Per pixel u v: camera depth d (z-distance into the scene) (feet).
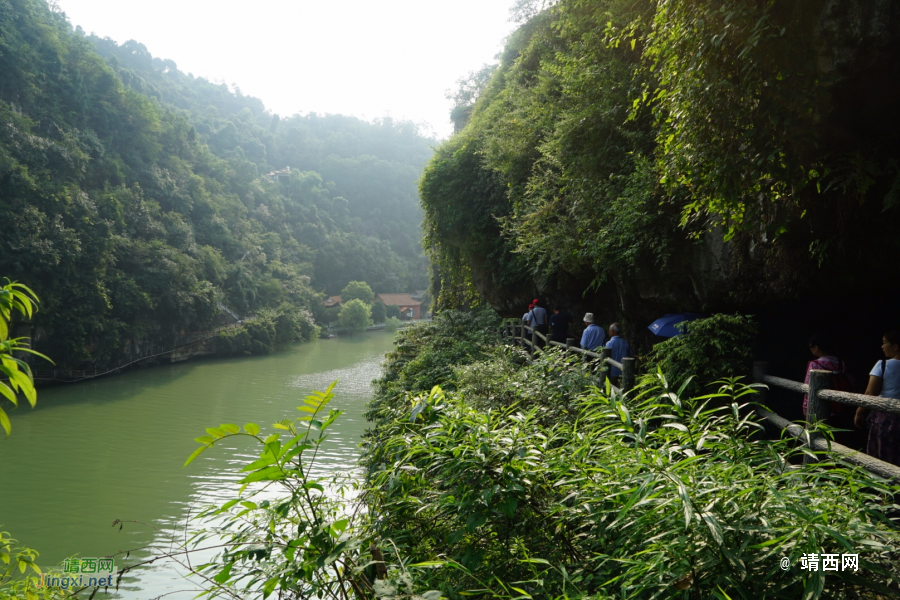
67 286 151.33
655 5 19.86
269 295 262.47
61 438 88.84
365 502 9.01
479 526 7.22
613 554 6.58
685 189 19.31
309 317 270.26
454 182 55.11
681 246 21.74
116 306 167.94
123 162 225.76
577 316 39.55
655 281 23.36
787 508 5.53
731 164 13.61
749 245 18.78
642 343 28.32
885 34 11.17
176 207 242.37
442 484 8.72
